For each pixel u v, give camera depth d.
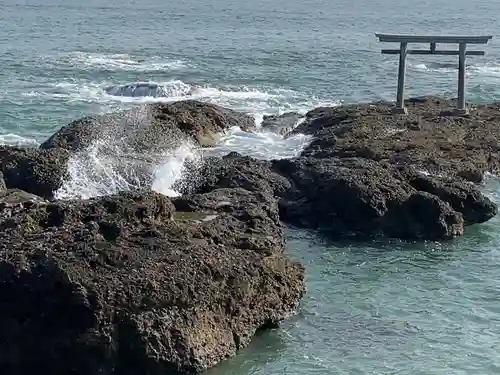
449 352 17.14
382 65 59.34
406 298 19.39
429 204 22.61
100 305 14.80
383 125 30.98
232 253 17.25
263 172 24.17
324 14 129.25
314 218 23.19
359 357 16.80
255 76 52.16
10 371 15.05
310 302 18.86
